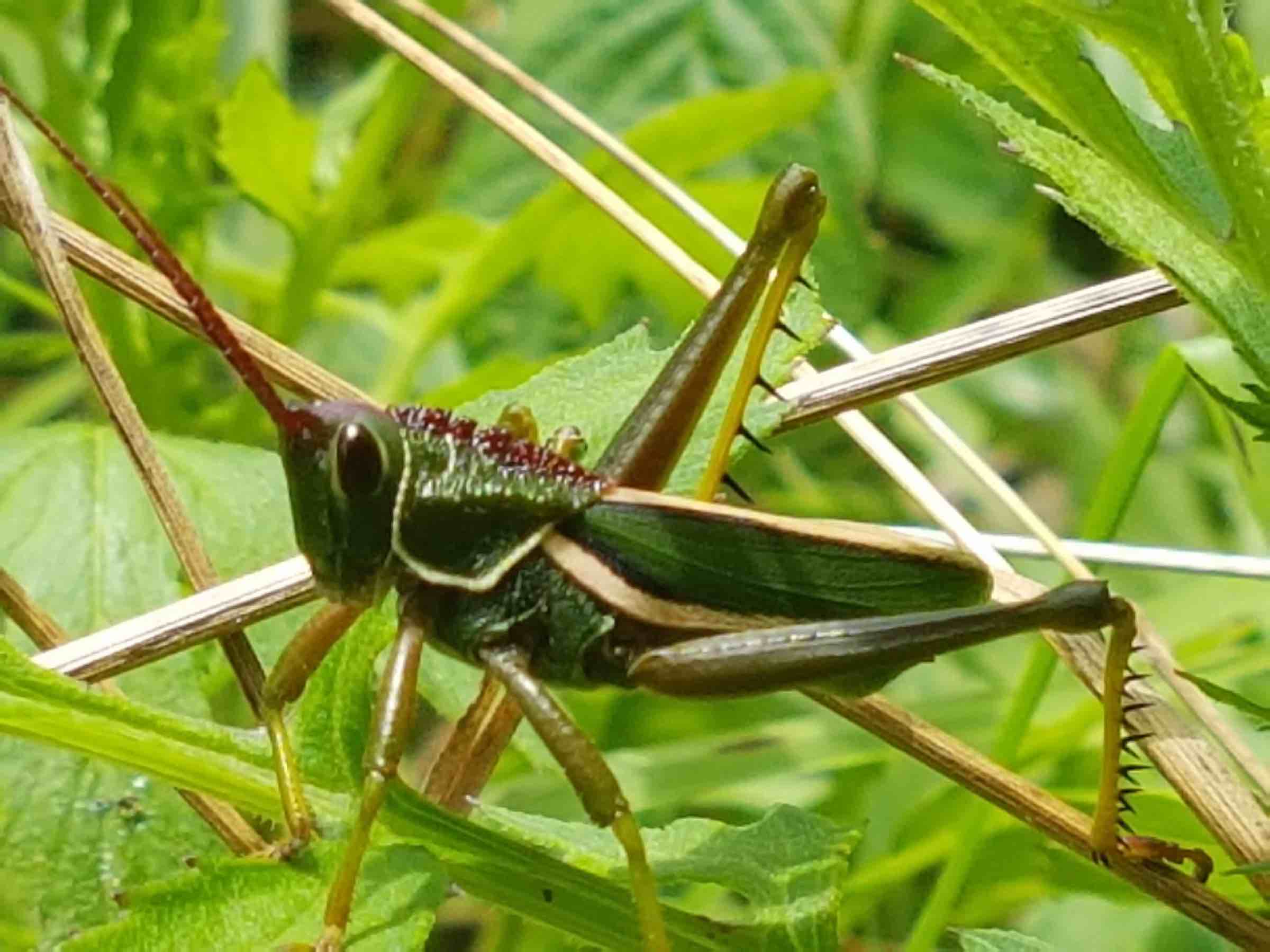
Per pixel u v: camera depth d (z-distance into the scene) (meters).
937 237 0.33
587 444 0.18
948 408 0.30
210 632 0.17
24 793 0.17
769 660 0.17
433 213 0.28
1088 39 0.20
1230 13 0.15
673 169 0.24
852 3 0.30
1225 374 0.19
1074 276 0.32
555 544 0.17
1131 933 0.22
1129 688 0.17
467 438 0.17
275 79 0.22
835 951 0.16
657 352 0.18
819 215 0.17
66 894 0.17
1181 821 0.19
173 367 0.21
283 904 0.15
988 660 0.24
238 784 0.16
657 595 0.17
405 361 0.24
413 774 0.22
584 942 0.16
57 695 0.15
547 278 0.24
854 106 0.27
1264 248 0.15
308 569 0.17
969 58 0.32
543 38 0.28
